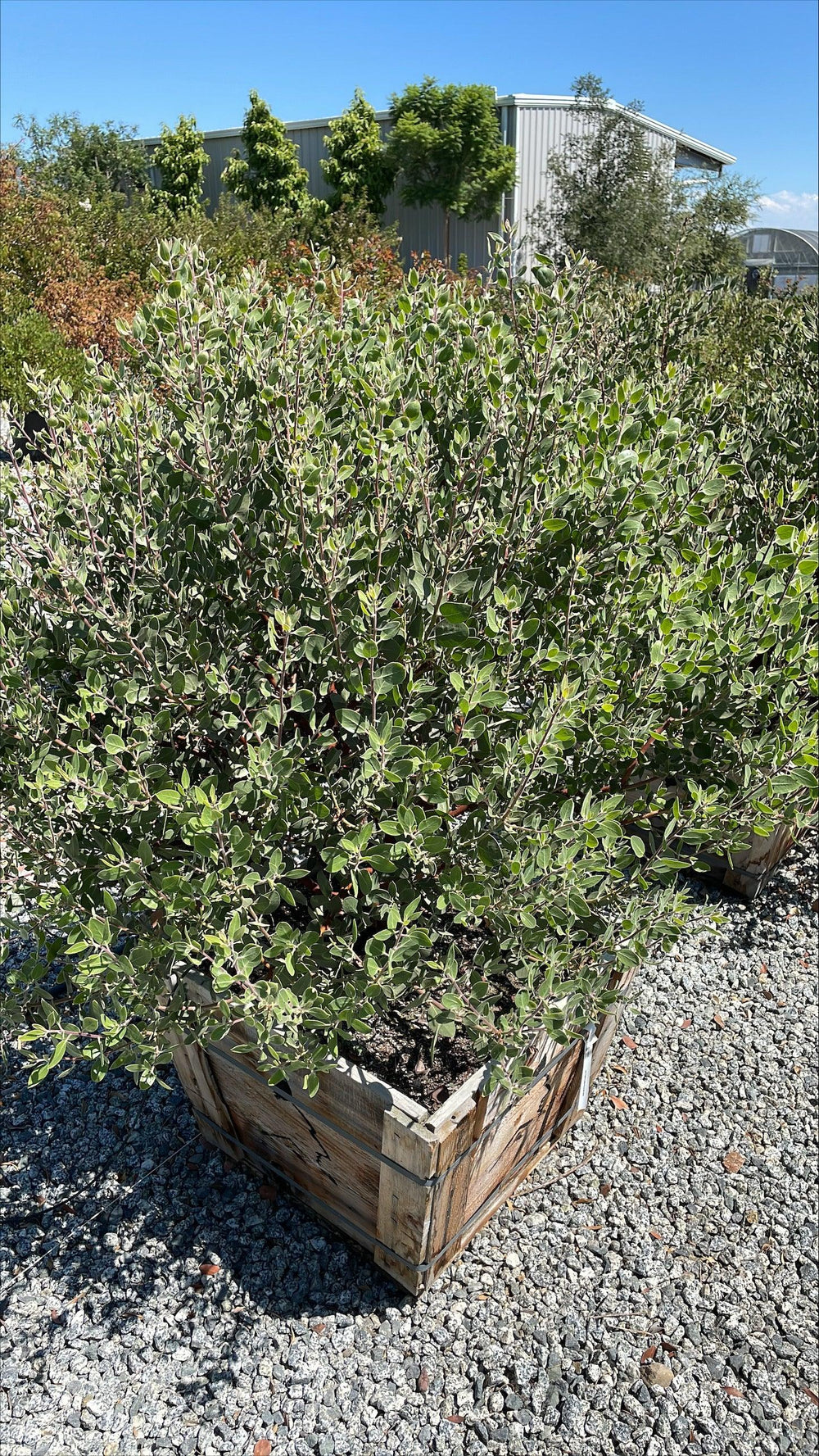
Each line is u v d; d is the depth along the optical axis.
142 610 2.04
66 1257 2.16
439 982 1.88
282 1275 2.14
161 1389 1.92
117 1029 1.71
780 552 2.50
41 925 2.09
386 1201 1.93
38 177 14.88
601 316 3.39
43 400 2.30
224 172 28.52
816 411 4.05
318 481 1.80
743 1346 2.07
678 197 17.48
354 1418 1.89
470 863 1.93
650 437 2.30
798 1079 2.76
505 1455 1.85
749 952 3.26
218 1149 2.44
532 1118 2.21
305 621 1.95
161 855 1.95
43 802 1.82
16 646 2.02
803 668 2.21
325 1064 1.72
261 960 1.94
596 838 1.82
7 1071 2.56
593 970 1.88
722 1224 2.33
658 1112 2.64
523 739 1.75
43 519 2.14
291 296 2.51
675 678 2.00
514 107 26.52
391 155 27.23
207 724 1.93
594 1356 2.03
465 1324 2.07
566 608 2.11
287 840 2.04
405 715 1.89
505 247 2.49
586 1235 2.29
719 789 2.18
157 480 2.11
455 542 1.92
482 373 2.25
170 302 2.16
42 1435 1.84
